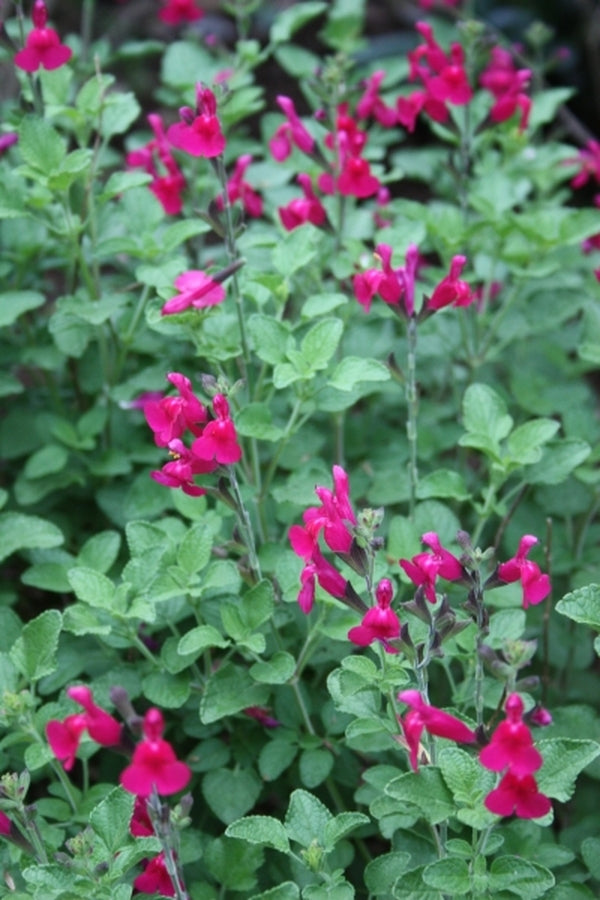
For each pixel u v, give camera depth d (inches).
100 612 32.0
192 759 32.0
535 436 32.9
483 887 27.1
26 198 35.3
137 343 36.7
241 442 35.2
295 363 31.8
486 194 40.0
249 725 32.5
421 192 61.3
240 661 32.8
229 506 29.8
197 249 40.9
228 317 34.1
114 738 25.8
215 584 30.5
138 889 29.1
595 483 35.4
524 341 41.5
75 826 30.8
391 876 28.9
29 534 33.1
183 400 29.1
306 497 32.7
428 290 37.1
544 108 45.1
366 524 27.7
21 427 37.5
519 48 52.4
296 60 47.3
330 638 32.5
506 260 38.4
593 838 30.0
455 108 43.1
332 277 40.5
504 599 32.3
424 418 38.1
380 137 46.9
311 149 35.8
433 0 56.7
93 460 36.6
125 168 52.4
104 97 37.0
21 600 37.6
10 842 28.6
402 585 33.1
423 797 27.2
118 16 67.1
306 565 28.2
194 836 30.5
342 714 31.8
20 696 29.1
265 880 31.3
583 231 37.4
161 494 34.8
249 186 37.5
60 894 27.3
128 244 35.1
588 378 53.0
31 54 34.3
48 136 34.4
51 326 35.2
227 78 42.9
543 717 25.8
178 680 31.3
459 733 26.0
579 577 34.9
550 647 35.0
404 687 30.2
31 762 29.2
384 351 36.5
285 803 33.8
